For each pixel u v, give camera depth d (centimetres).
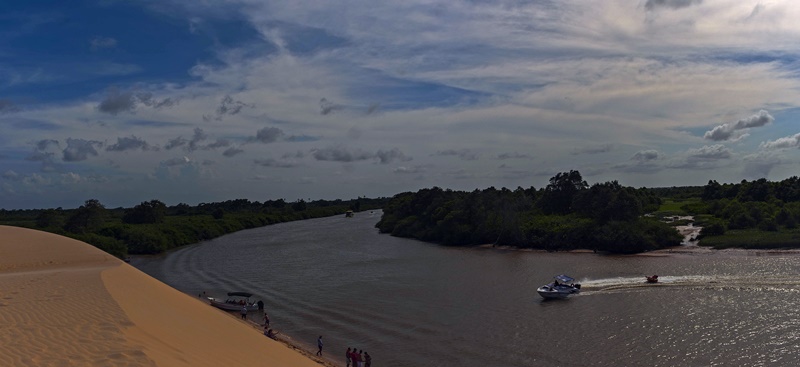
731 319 3856
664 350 3306
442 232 10331
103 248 8844
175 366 1338
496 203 10038
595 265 6756
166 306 2523
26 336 1527
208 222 13812
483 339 3725
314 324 4309
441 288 5572
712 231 8162
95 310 1948
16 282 2828
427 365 3256
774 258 6462
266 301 5225
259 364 1734
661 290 4959
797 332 3497
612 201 8688
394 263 7575
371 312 4600
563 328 3897
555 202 10419
